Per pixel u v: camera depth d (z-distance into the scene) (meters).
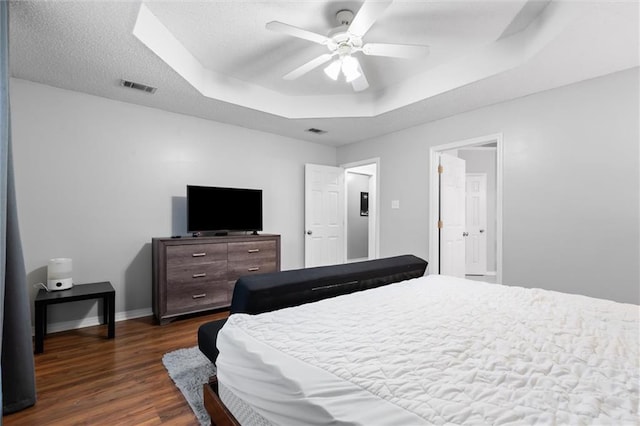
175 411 1.78
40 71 2.70
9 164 1.74
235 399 1.22
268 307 1.65
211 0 2.12
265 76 3.32
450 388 0.79
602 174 2.65
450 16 2.30
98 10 1.92
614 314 1.38
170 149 3.68
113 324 2.84
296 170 4.89
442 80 3.04
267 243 3.96
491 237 5.95
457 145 3.66
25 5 1.84
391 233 4.43
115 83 2.91
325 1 2.13
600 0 1.77
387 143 4.52
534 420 0.66
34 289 2.92
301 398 0.85
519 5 2.18
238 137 4.25
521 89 2.95
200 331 1.90
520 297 1.68
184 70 2.78
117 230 3.36
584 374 0.85
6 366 1.75
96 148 3.23
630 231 2.52
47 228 2.99
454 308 1.48
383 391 0.80
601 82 2.66
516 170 3.16
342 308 1.49
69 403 1.86
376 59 2.92
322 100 3.81
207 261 3.47
